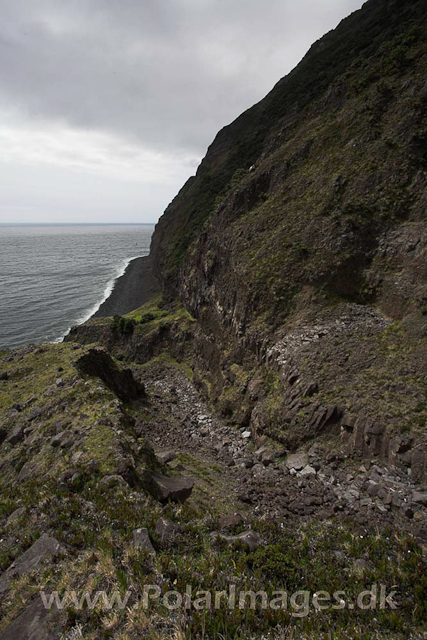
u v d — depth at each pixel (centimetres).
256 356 2723
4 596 668
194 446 2280
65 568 712
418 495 1143
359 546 898
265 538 926
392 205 2588
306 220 3003
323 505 1254
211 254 4206
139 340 5084
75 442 1459
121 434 1515
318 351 2094
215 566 759
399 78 3153
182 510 1021
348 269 2544
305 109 4816
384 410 1516
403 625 615
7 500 1144
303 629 609
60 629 581
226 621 596
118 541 817
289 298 2680
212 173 8244
